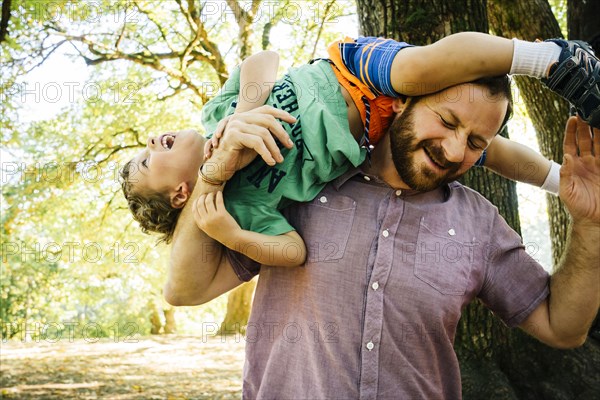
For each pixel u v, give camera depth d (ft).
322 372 5.62
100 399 23.43
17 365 29.45
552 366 11.45
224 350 34.73
